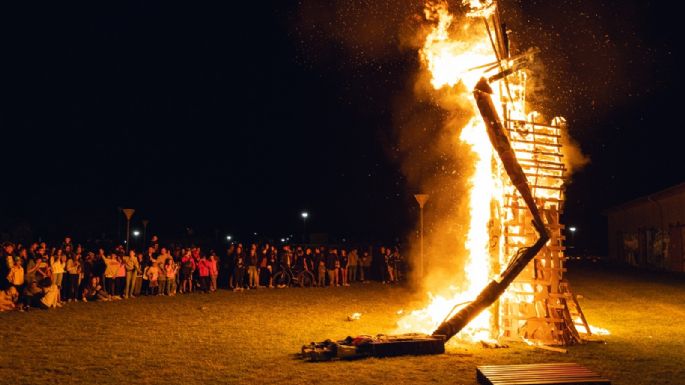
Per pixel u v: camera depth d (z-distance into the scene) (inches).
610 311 597.0
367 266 1024.2
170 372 327.0
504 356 371.2
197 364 346.9
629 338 439.2
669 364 348.5
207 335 447.2
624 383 303.7
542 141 473.4
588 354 378.3
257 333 457.7
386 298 725.3
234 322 515.8
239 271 836.0
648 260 1435.8
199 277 852.6
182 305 642.2
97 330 468.8
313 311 596.1
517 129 454.6
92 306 631.2
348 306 639.1
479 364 347.9
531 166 449.7
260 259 888.9
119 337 436.8
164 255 757.9
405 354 373.7
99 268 716.7
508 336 427.5
